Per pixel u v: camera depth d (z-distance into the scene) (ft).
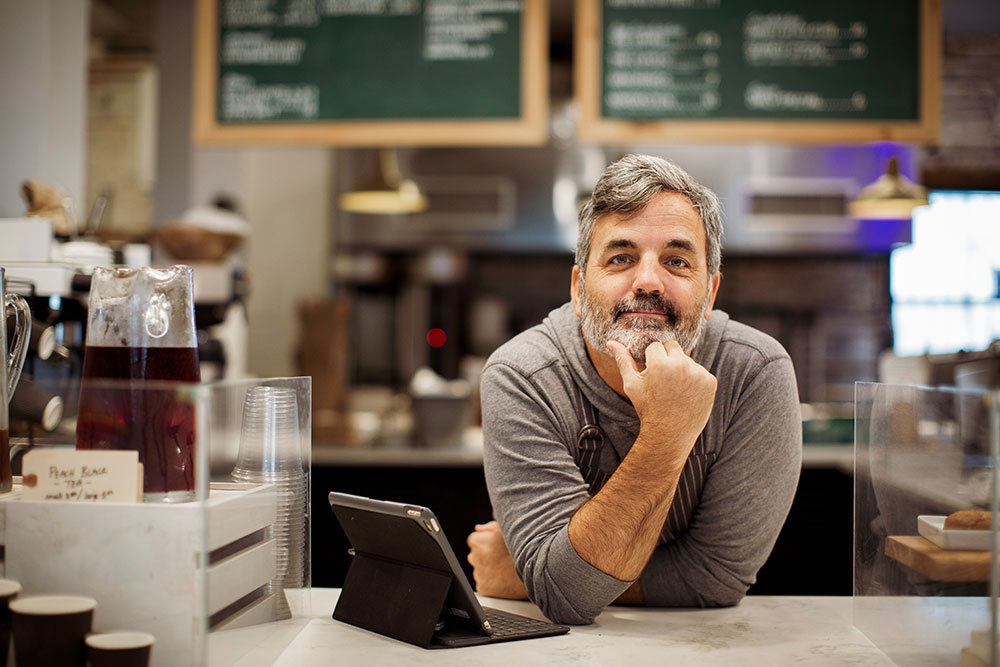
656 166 3.92
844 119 9.42
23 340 3.76
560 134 15.93
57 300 4.88
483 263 17.24
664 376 3.51
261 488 3.25
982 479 2.68
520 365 4.12
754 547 4.08
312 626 3.73
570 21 15.40
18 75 7.26
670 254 3.84
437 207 16.38
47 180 7.34
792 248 15.80
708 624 3.83
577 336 4.20
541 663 3.23
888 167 12.71
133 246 6.13
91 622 2.81
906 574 3.22
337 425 11.61
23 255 4.99
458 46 9.54
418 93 9.56
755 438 4.04
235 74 9.67
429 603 3.45
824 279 16.67
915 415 3.16
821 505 9.31
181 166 13.66
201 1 9.69
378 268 16.57
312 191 16.24
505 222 16.31
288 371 15.99
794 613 4.03
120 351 3.10
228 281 7.82
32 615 2.75
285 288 16.11
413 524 3.33
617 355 3.67
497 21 9.52
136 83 13.70
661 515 3.62
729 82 9.46
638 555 3.62
